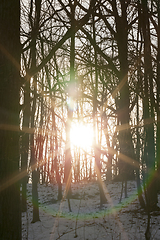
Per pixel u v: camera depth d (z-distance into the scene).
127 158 11.55
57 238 9.23
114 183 21.27
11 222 4.09
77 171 29.36
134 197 15.52
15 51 4.46
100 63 14.43
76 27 5.14
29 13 9.24
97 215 12.40
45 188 22.19
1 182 4.12
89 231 9.76
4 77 4.29
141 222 9.90
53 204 16.17
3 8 4.40
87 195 18.84
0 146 4.17
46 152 28.80
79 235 9.36
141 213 11.21
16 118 4.40
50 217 13.02
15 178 4.25
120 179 21.67
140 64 10.68
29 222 12.28
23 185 14.56
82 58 14.37
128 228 9.39
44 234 10.02
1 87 4.28
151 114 10.97
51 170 29.69
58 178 17.88
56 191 20.69
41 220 12.44
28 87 11.27
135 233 8.26
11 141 4.25
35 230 10.77
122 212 12.27
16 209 4.21
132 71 11.46
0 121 4.22
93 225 10.58
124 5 12.18
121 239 8.23
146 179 10.52
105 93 20.27
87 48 15.00
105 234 9.05
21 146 5.82
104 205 14.55
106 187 20.16
